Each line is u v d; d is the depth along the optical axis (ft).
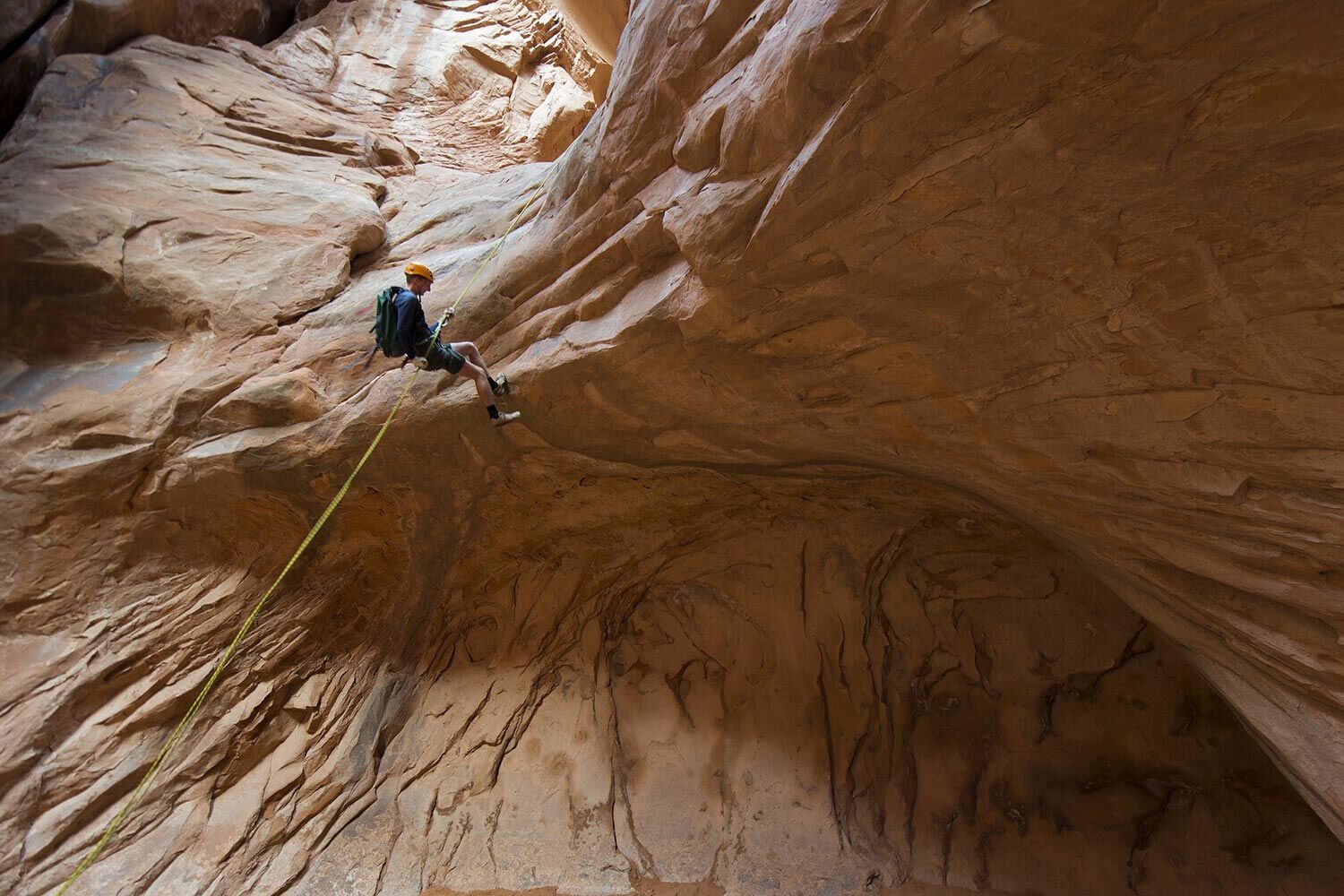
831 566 22.31
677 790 21.13
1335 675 11.93
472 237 23.17
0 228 19.30
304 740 20.57
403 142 34.14
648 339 15.43
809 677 22.02
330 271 22.27
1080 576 20.92
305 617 21.43
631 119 14.90
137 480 19.35
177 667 19.16
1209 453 11.25
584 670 23.13
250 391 19.67
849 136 10.14
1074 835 19.19
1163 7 7.48
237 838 18.57
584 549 23.27
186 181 22.75
